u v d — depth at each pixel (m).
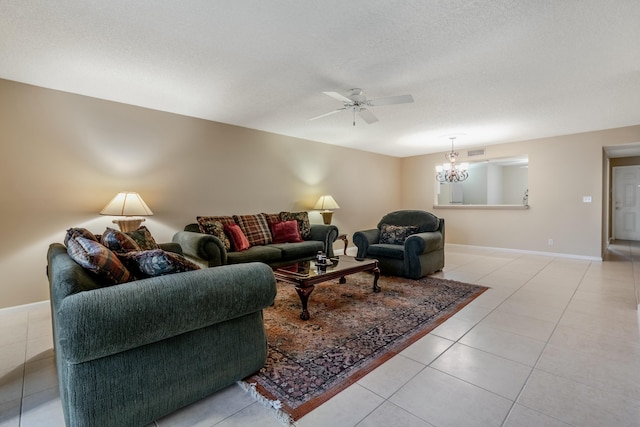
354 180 6.61
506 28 2.17
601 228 5.21
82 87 3.16
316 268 3.15
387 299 3.22
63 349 1.17
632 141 4.88
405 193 7.77
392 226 4.66
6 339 2.44
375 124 4.64
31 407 1.63
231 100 3.56
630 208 7.56
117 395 1.32
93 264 1.40
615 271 4.42
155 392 1.42
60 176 3.24
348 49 2.43
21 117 3.03
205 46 2.37
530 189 5.91
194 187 4.21
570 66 2.75
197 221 4.03
